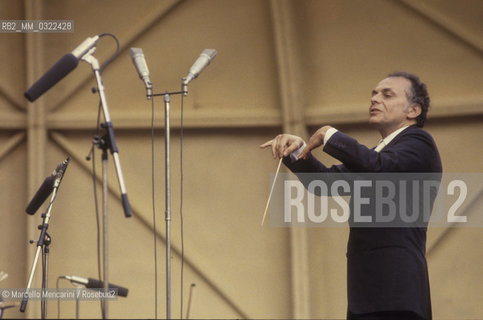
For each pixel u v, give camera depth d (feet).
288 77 66.69
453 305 61.77
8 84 68.39
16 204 68.49
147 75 33.40
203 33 69.15
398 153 28.25
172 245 67.56
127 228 68.28
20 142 69.36
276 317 66.28
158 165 69.05
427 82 64.18
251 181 68.69
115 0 69.41
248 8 68.69
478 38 62.44
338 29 66.90
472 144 63.16
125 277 67.51
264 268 67.21
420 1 64.13
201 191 68.90
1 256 67.36
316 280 65.31
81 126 68.85
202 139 69.62
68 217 68.33
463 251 62.23
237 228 68.08
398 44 65.31
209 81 69.00
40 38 67.97
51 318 65.98
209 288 67.00
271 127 68.80
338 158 28.30
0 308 46.88
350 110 65.51
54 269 67.21
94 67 30.30
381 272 27.68
